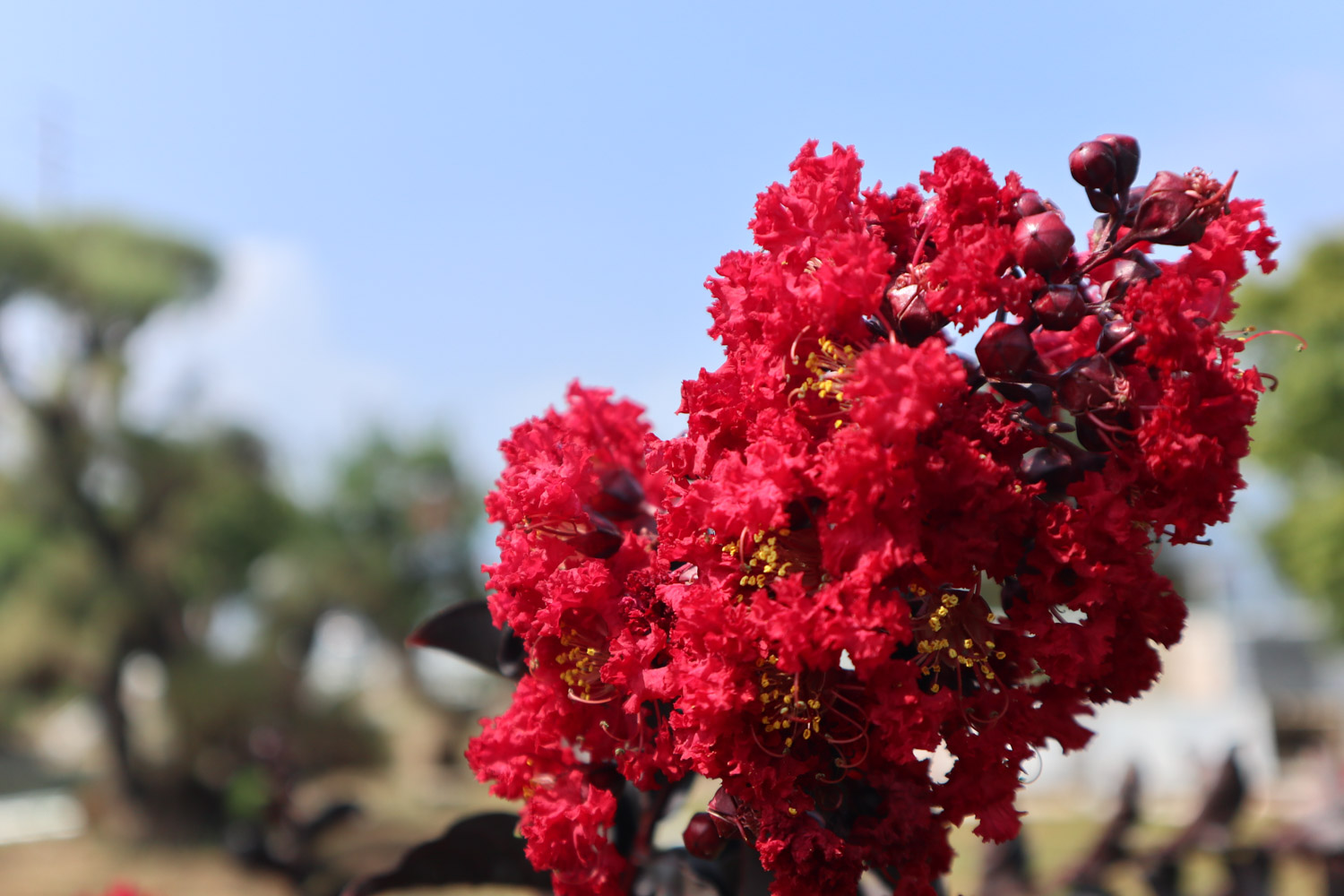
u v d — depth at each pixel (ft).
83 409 11.21
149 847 9.46
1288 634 13.99
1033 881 1.76
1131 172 0.73
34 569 10.68
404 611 13.71
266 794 2.20
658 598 0.74
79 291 10.75
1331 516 11.07
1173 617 0.69
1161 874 1.80
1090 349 0.72
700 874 0.82
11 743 14.66
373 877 0.91
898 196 0.75
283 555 12.33
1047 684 0.73
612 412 0.83
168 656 10.96
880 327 0.72
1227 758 1.83
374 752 11.73
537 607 0.77
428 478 14.15
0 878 8.03
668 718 0.76
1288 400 11.27
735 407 0.72
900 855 0.68
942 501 0.65
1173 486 0.67
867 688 0.68
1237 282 0.72
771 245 0.74
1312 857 1.79
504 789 0.79
